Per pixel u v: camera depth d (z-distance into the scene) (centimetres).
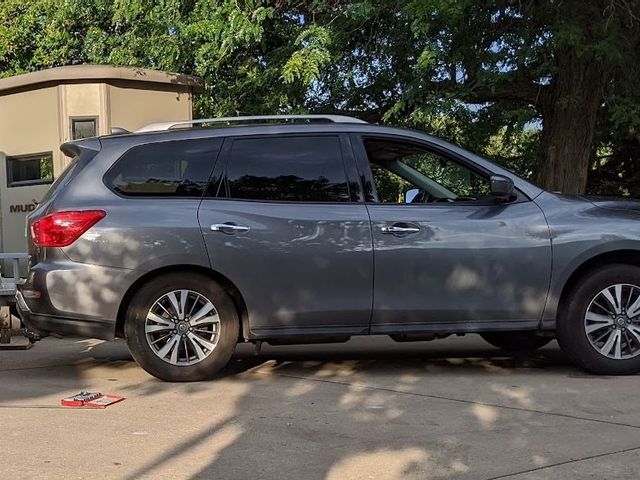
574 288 581
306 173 579
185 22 1107
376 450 409
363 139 591
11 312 719
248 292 560
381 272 564
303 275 561
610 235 575
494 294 571
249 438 432
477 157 596
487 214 577
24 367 653
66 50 1485
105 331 555
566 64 1009
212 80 1188
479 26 978
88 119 933
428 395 530
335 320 566
